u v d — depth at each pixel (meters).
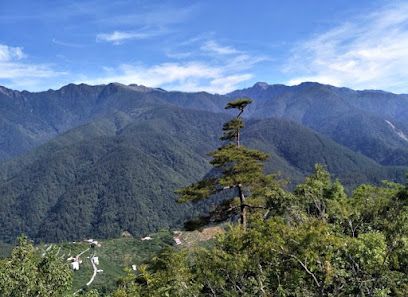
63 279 18.27
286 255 12.83
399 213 15.70
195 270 15.38
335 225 16.91
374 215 18.19
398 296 13.09
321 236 12.24
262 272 13.55
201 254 15.11
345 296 13.02
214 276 14.20
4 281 16.47
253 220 16.61
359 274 13.11
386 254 12.76
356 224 17.66
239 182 23.91
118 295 18.25
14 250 18.03
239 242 13.88
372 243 12.77
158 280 15.45
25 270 17.03
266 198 22.20
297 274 12.81
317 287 13.23
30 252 18.27
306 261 12.56
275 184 24.61
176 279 15.02
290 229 12.84
